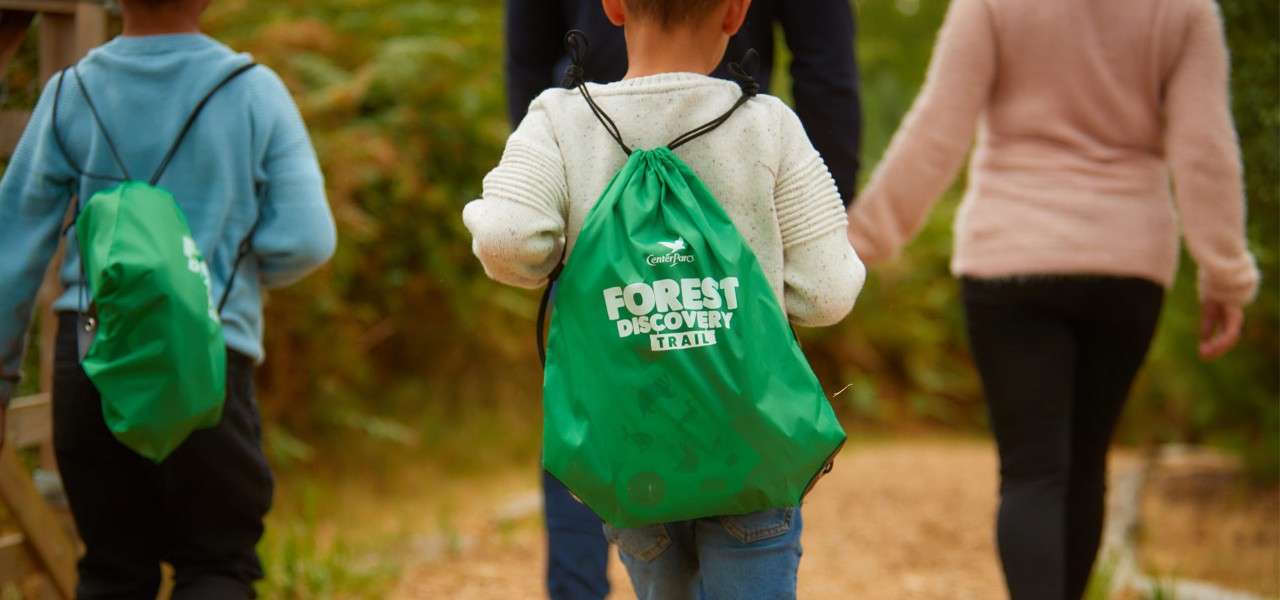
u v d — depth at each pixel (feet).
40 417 11.75
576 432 6.98
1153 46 10.60
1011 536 10.57
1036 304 10.76
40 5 11.45
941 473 23.68
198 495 9.14
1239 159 10.59
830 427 7.02
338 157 20.43
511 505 19.94
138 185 8.59
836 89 10.14
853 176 10.40
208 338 8.29
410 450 22.95
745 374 6.88
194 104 9.26
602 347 6.94
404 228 22.95
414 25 23.27
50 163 9.25
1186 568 17.57
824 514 19.92
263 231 9.45
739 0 7.81
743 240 7.14
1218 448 25.89
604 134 7.48
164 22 9.42
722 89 7.59
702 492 6.88
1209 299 11.12
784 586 7.61
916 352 33.73
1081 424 11.33
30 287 9.29
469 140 23.44
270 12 21.79
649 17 7.69
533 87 10.64
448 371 24.84
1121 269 10.59
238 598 9.16
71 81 9.34
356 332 22.12
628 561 7.98
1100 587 14.87
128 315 8.02
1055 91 10.78
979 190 11.20
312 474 21.36
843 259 7.48
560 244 7.52
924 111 10.94
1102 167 10.74
